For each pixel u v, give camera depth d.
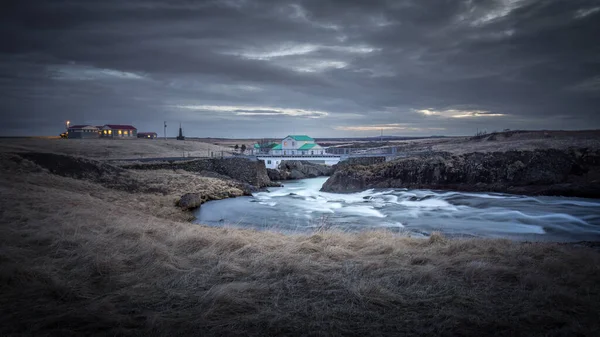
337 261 7.39
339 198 42.25
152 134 156.12
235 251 7.83
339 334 4.11
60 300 5.05
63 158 37.81
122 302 5.05
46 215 11.37
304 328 4.25
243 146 104.31
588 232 22.48
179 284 5.79
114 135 131.88
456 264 7.17
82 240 8.16
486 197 38.66
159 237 9.59
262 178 62.44
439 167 47.44
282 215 29.66
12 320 4.31
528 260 7.32
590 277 6.21
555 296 5.22
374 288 5.48
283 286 5.79
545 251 8.38
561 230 23.06
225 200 39.00
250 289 5.53
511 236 21.34
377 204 36.50
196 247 8.29
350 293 5.39
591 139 68.75
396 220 26.86
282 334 4.11
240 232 11.05
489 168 45.50
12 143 80.38
